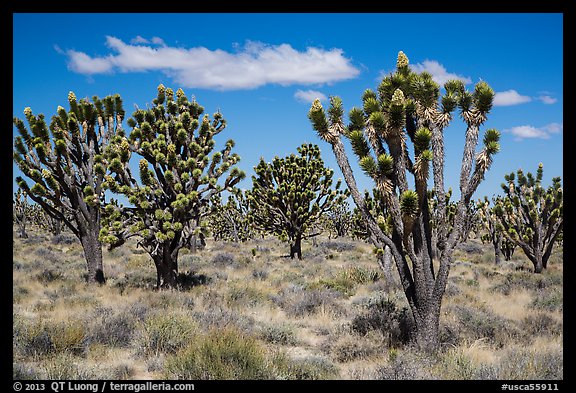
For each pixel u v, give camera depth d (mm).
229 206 41562
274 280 17375
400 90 8023
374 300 11969
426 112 8211
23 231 39500
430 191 20906
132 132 15102
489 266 25297
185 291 14102
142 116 15578
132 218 14875
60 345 7711
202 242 35000
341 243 36438
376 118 7988
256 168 26719
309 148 26953
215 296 13195
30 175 14758
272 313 11445
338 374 7090
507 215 21844
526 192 21781
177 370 6695
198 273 18500
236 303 12320
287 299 13008
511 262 25922
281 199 26609
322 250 32906
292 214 26688
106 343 8297
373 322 9570
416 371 6660
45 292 13305
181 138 15203
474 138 8031
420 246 8234
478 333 9242
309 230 28828
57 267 19609
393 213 8133
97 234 16016
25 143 15195
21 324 8422
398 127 7980
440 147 8203
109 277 17797
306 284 16062
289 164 26500
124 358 7789
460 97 8117
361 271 18266
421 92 8203
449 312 10703
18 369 6328
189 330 8477
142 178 14367
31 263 19875
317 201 27344
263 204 27359
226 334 7359
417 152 8117
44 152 14758
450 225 21625
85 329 8680
